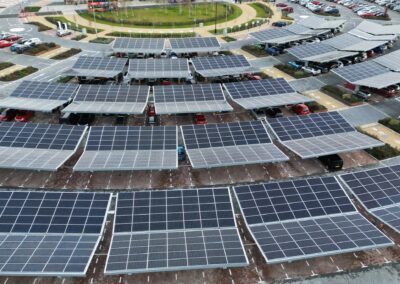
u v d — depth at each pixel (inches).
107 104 2321.6
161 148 1886.1
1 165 1689.2
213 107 2299.5
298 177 1856.5
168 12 4945.9
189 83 2859.3
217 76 2827.3
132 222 1440.7
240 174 1871.3
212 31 4215.1
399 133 2199.8
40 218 1437.0
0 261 1253.7
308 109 2415.1
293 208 1519.4
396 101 2588.6
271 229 1434.5
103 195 1520.7
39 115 2362.2
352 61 3235.7
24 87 2410.2
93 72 2760.8
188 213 1480.1
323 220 1481.3
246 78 2928.2
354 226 1440.7
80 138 1918.1
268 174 1872.5
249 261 1417.3
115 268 1256.8
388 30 3602.4
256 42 3843.5
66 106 2331.4
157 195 1528.1
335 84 2861.7
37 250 1311.5
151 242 1368.1
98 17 4616.1
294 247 1342.3
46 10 4889.3
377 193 1600.6
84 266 1249.4
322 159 1943.9
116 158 1797.5
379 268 1402.6
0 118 2272.4
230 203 1518.2
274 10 5196.9
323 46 3262.8
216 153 1855.3
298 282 1344.7
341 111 2465.6
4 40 3624.5
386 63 2817.4
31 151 1830.7
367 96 2581.2
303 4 5457.7
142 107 2285.9
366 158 1993.1
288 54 3503.9
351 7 5270.7
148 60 2925.7
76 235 1392.7
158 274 1357.0
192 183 1806.1
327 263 1414.9
